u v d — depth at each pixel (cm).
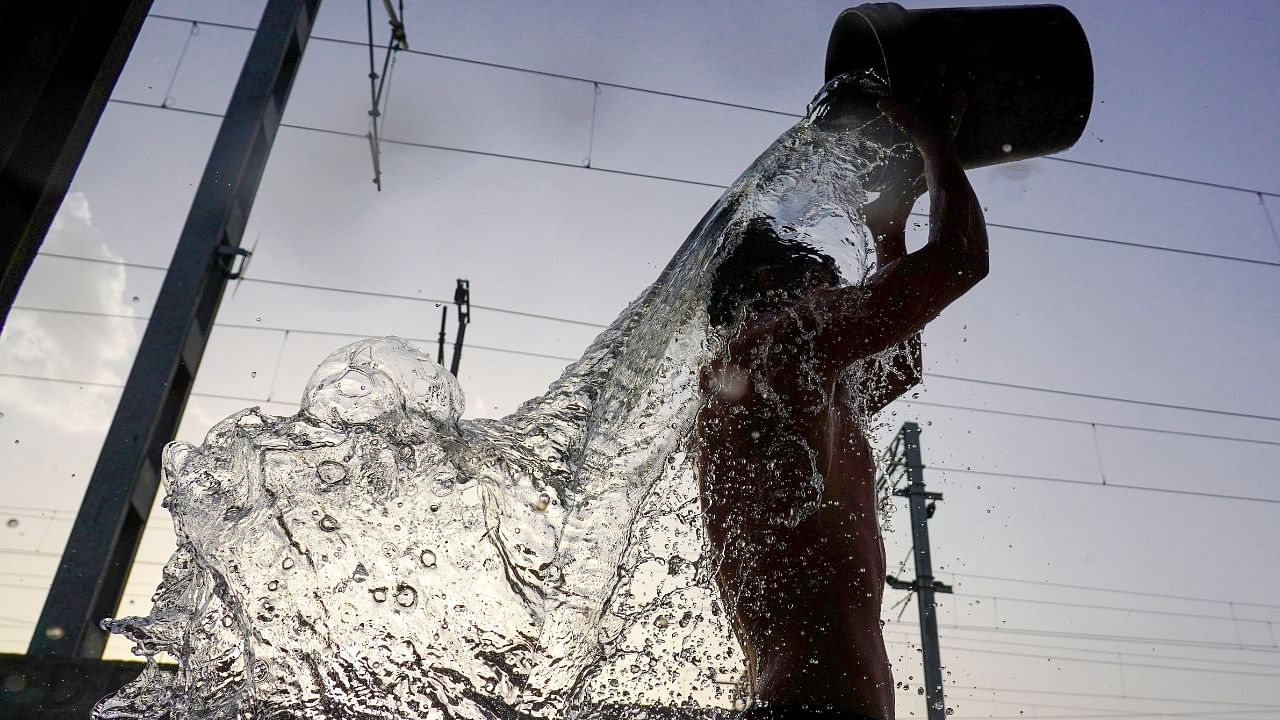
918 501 1156
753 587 93
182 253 574
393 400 100
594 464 103
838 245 113
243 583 90
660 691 92
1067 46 138
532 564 95
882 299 103
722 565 97
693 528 100
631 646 94
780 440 97
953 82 137
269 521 93
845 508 97
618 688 92
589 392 115
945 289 106
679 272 117
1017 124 143
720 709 92
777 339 100
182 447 96
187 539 93
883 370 128
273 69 625
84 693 111
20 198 98
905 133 133
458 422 105
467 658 90
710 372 104
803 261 108
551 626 93
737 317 105
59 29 103
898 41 135
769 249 109
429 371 105
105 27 106
